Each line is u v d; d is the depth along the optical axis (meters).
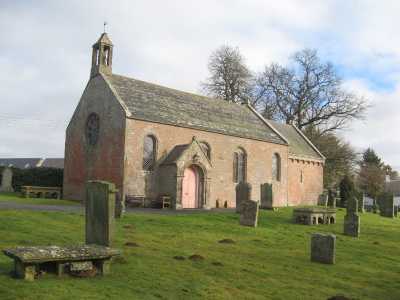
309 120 62.69
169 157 35.09
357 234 23.02
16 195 36.91
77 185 36.72
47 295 8.87
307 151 50.97
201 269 12.50
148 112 34.88
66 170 38.06
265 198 34.12
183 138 36.66
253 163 42.59
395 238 23.34
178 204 33.62
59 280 9.92
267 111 65.25
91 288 9.66
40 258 9.71
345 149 67.06
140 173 33.53
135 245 14.98
